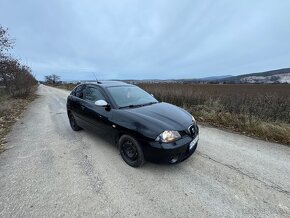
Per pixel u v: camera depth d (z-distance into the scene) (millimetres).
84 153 4090
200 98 9570
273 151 4117
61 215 2324
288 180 3008
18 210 2420
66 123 6766
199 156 3859
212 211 2367
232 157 3820
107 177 3143
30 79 23484
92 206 2473
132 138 3277
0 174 3307
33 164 3652
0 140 5105
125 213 2344
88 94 4750
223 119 6398
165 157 2982
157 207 2443
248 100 7848
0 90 18391
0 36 13648
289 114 6137
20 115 8664
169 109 3869
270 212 2338
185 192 2732
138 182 2984
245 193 2699
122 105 3873
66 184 2973
